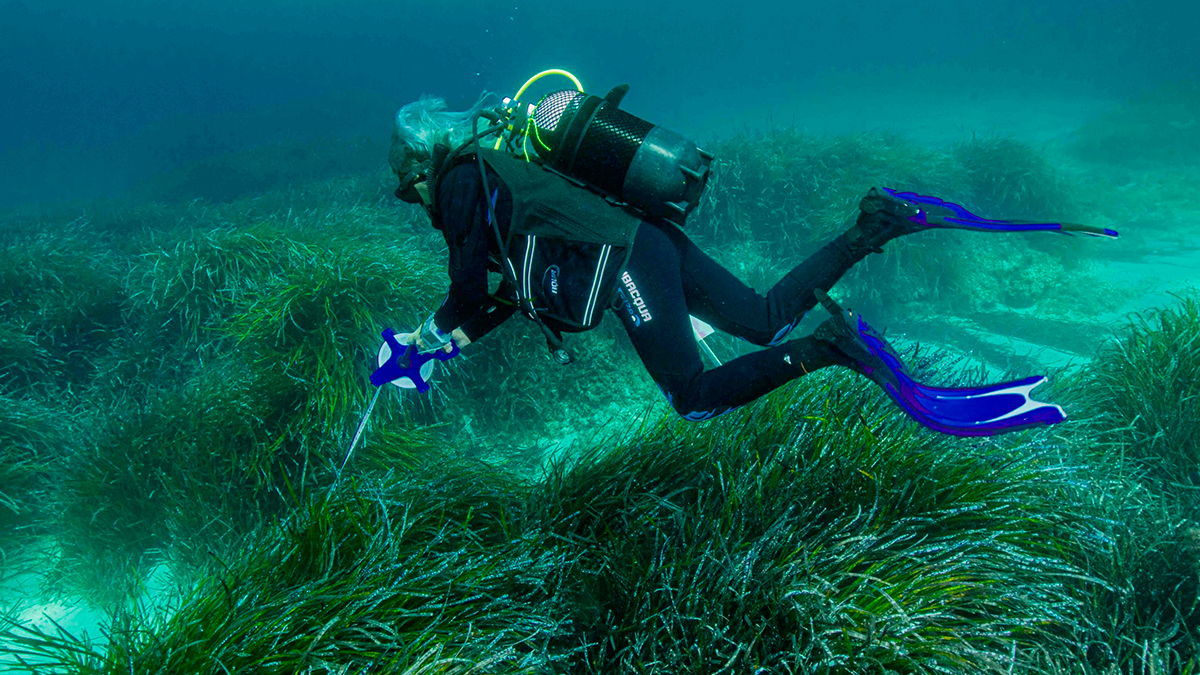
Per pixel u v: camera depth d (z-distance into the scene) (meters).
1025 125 21.25
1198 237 8.95
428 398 4.64
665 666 2.06
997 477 2.59
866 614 2.02
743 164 7.75
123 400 4.90
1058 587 2.24
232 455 3.74
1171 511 2.81
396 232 6.36
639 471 2.85
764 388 1.93
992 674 1.92
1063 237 7.91
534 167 1.89
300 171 18.80
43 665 2.07
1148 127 15.85
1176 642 2.16
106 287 5.92
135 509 3.68
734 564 2.20
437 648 1.88
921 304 7.14
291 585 2.24
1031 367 5.56
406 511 2.46
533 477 4.57
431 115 2.08
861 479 2.53
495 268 2.04
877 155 8.09
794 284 2.04
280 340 4.24
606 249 1.82
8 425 4.23
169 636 2.08
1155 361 3.50
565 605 2.29
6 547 3.73
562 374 5.12
